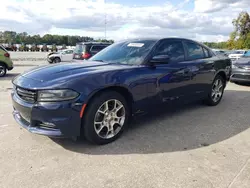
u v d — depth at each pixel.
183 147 3.12
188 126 3.92
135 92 3.34
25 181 2.30
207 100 5.18
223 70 5.31
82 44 12.44
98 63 3.65
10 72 11.80
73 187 2.23
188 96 4.38
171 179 2.38
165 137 3.44
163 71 3.73
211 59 4.96
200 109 5.00
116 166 2.62
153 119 4.23
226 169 2.59
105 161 2.72
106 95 3.05
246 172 2.53
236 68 8.12
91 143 3.14
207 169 2.58
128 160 2.75
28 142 3.15
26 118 2.93
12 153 2.84
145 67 3.53
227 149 3.09
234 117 4.48
